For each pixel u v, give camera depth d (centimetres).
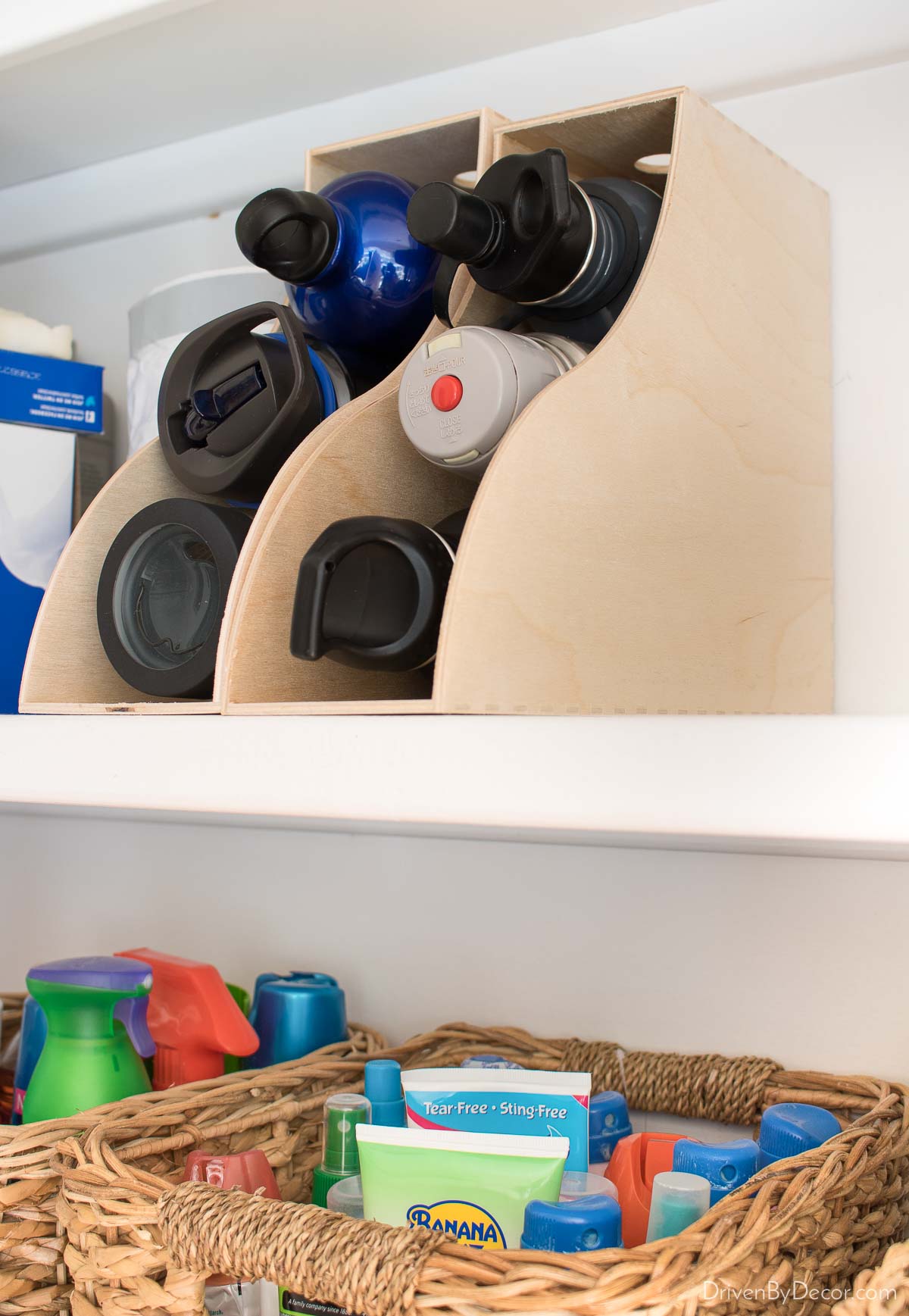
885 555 62
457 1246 39
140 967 58
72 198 90
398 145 57
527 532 42
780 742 33
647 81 68
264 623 47
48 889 90
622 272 50
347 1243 39
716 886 64
